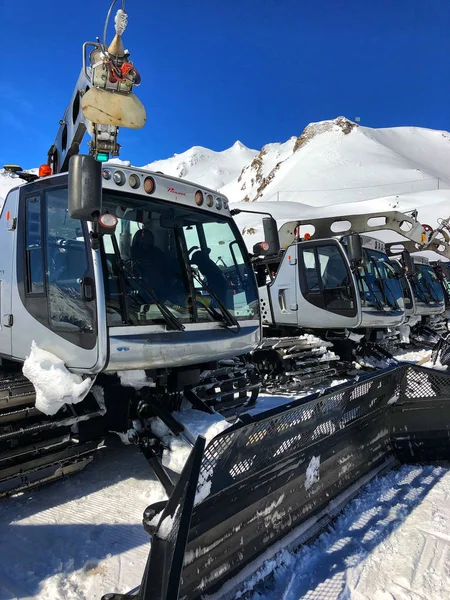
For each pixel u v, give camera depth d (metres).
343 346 8.73
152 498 3.76
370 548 3.02
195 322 3.87
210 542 2.49
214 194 4.48
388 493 3.80
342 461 3.74
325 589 2.63
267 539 2.88
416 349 12.38
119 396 3.88
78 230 3.49
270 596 2.58
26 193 4.10
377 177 137.00
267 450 2.92
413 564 2.85
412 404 4.51
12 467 3.37
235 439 2.63
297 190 137.75
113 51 3.51
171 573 1.98
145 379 3.71
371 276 8.76
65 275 3.58
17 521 3.38
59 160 5.42
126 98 3.61
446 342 8.39
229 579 2.57
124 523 3.38
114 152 3.74
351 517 3.40
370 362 8.51
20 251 4.07
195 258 4.14
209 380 4.43
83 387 3.46
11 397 3.51
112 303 3.36
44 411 3.50
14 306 4.10
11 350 4.15
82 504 3.65
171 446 3.60
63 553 3.00
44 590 2.64
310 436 3.34
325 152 165.38
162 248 3.90
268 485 2.94
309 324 8.59
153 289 3.69
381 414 4.35
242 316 4.43
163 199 3.97
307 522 3.20
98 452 4.70
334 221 10.00
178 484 2.31
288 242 10.07
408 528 3.26
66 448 3.70
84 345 3.39
